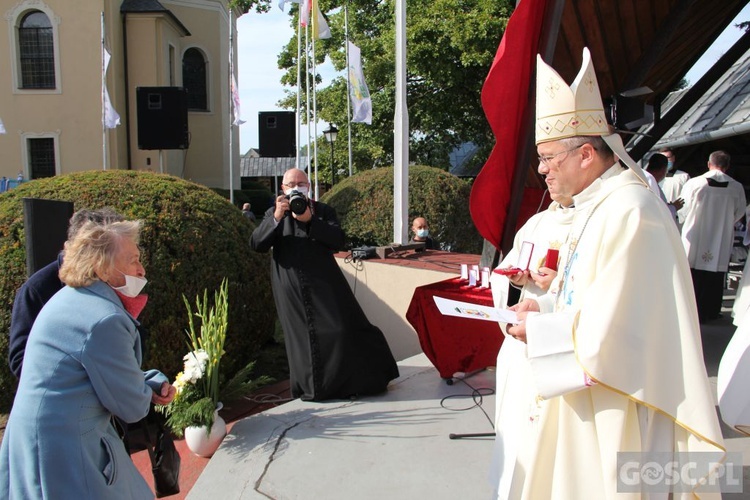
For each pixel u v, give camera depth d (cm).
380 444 342
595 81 196
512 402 230
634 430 179
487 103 289
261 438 358
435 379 447
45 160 2117
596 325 171
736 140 894
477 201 328
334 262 425
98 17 2061
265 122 1332
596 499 181
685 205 604
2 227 462
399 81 650
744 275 467
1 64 2077
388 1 1625
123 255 217
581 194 196
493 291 285
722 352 471
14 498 196
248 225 554
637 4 315
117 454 212
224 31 2517
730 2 393
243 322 524
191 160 2464
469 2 1483
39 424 195
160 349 462
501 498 226
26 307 252
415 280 570
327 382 408
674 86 501
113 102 2089
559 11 252
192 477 370
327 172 1847
